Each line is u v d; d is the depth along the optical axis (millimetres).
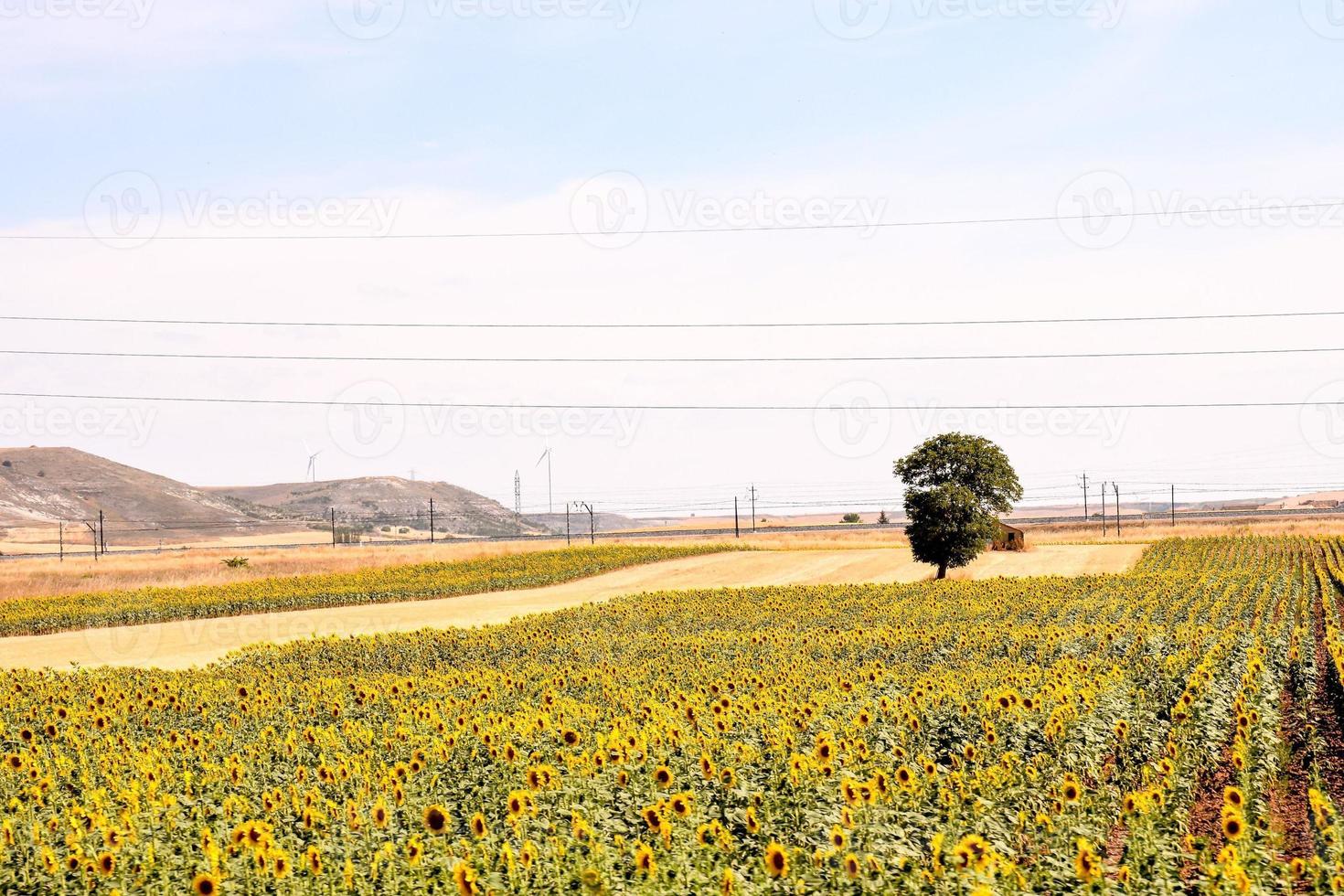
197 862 13086
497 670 34812
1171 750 17984
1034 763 16891
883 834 12992
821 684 27422
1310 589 59812
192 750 20172
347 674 37906
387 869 12297
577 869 11820
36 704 28078
